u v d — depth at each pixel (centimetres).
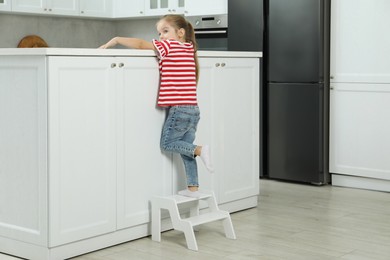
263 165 531
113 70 319
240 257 312
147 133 341
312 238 348
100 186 318
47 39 616
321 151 500
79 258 308
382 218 395
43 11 565
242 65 408
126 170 331
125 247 328
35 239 302
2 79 309
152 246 330
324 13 493
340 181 502
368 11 475
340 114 496
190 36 359
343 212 411
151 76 340
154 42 339
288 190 485
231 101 401
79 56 301
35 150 299
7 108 309
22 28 593
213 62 384
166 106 344
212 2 557
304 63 499
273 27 514
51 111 291
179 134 347
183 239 344
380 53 472
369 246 333
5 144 312
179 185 363
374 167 482
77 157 305
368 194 470
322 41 493
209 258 310
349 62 488
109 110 319
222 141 395
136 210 338
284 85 512
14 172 309
